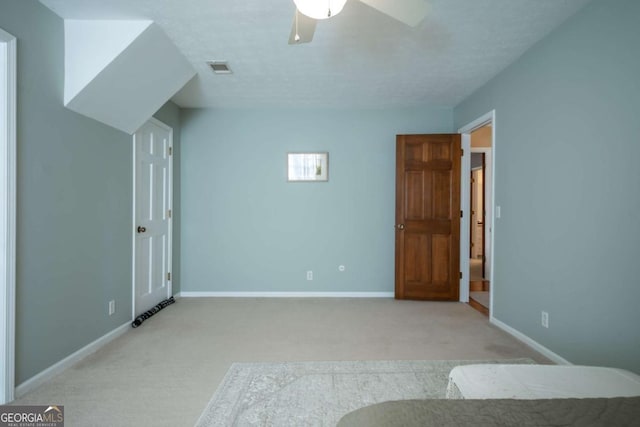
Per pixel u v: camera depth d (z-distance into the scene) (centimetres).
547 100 229
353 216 395
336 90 335
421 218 375
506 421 81
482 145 541
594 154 188
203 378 199
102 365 216
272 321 304
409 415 83
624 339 170
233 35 232
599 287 185
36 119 190
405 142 374
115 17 211
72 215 219
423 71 290
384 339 261
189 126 393
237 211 395
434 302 370
